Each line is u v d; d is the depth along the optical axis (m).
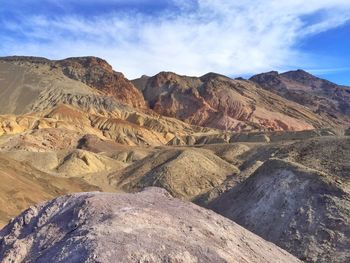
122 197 19.55
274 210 43.31
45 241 17.52
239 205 48.03
